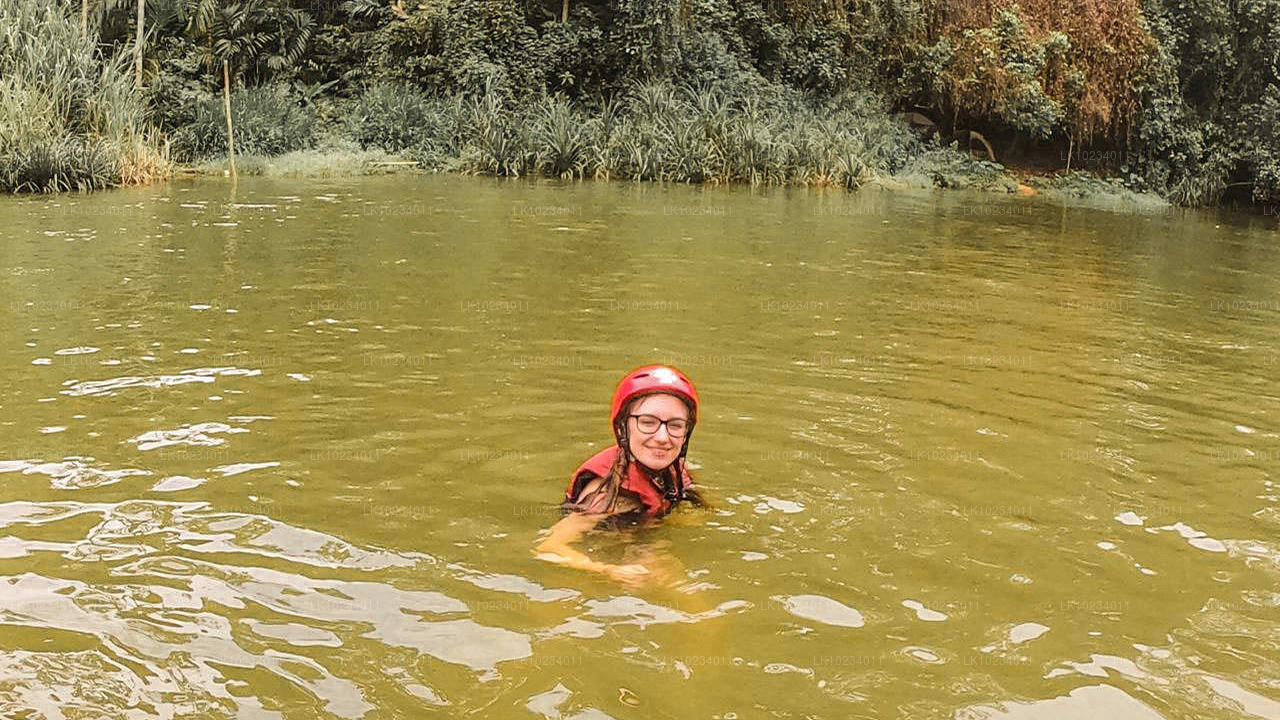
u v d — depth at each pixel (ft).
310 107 82.38
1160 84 90.58
